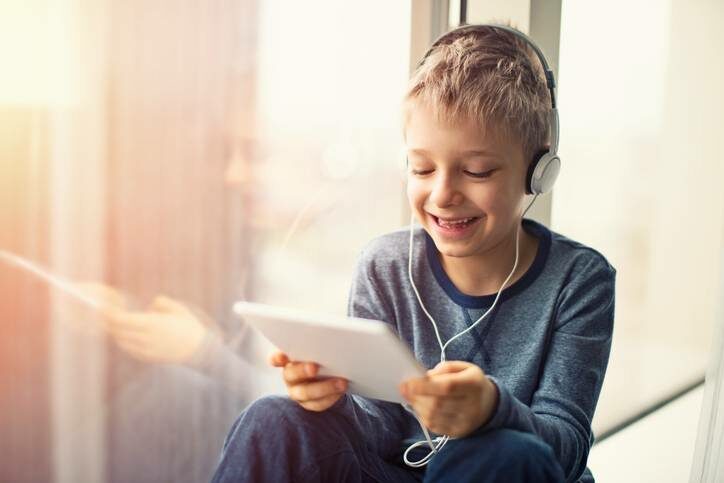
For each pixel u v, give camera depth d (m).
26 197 0.98
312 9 1.29
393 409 1.11
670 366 2.31
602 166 1.89
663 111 2.12
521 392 1.03
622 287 2.04
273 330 0.83
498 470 0.80
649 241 2.14
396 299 1.12
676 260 2.29
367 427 1.02
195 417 1.18
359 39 1.38
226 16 1.15
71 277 1.03
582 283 1.04
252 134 1.21
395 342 0.73
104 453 1.09
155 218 1.10
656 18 2.01
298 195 1.31
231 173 1.19
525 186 1.03
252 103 1.21
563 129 1.71
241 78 1.19
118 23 1.03
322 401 0.87
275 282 1.29
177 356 1.13
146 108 1.07
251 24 1.19
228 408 1.22
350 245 1.42
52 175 1.00
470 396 0.79
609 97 1.87
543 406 0.97
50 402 1.03
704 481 1.31
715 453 1.30
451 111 0.95
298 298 1.33
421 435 1.10
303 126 1.30
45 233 1.00
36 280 0.99
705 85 2.32
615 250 2.00
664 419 2.14
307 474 0.87
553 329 1.04
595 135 1.85
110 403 1.08
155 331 1.10
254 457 0.87
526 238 1.11
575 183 1.80
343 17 1.34
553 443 0.89
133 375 1.10
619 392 2.04
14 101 0.96
